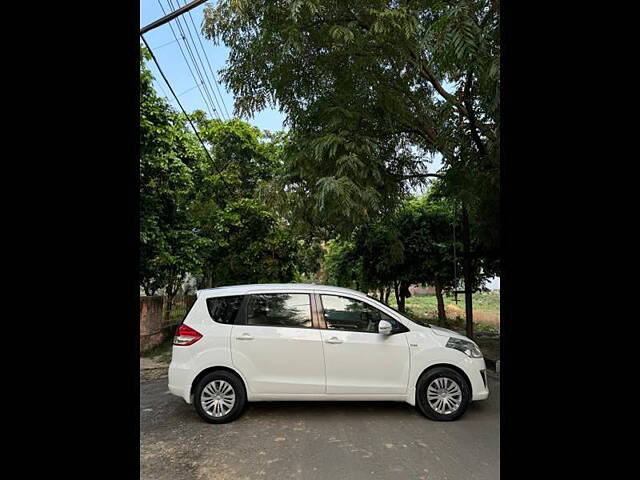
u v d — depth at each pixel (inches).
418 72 261.9
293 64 238.2
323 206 206.2
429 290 999.0
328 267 807.1
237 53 258.8
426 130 297.4
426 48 174.2
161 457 142.3
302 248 633.0
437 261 491.8
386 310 186.5
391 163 314.8
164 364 315.3
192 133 447.2
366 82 250.4
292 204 258.1
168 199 374.0
